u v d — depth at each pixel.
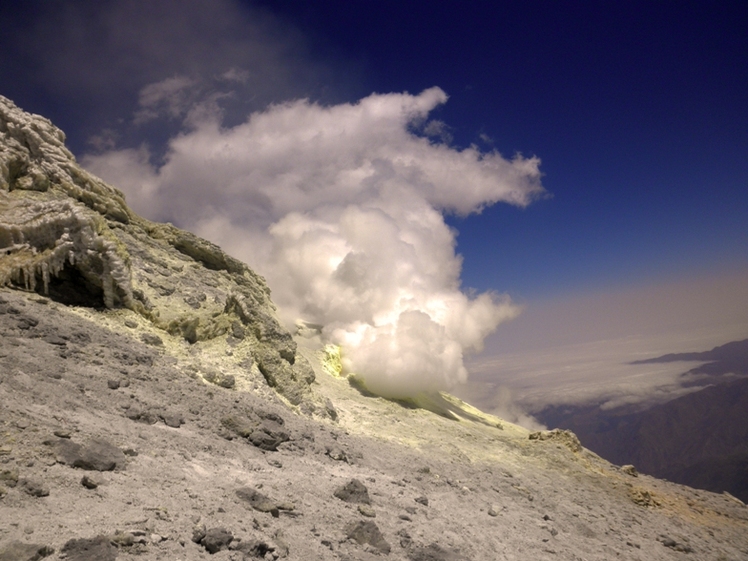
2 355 12.52
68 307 19.47
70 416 10.60
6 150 23.33
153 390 14.72
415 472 16.73
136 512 7.55
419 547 10.11
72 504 7.30
